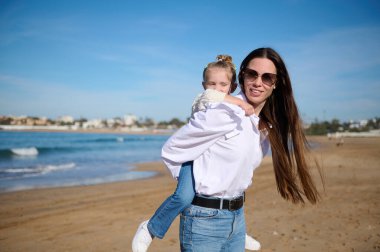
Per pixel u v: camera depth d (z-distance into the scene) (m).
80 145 56.09
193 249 2.12
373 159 26.31
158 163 25.66
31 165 22.58
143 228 2.20
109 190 12.32
